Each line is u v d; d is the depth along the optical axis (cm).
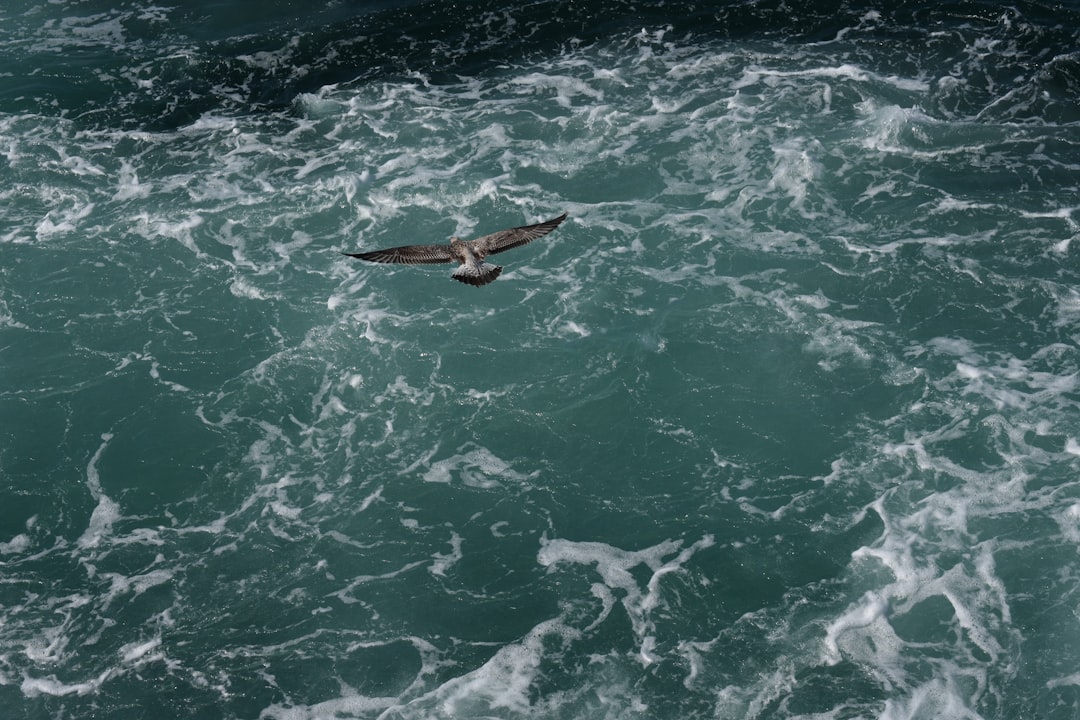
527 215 4716
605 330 4206
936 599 3297
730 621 3312
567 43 5684
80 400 4062
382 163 5025
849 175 4784
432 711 3131
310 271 4534
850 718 3050
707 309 4256
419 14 5922
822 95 5194
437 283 4422
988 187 4688
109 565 3544
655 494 3688
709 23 5700
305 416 3978
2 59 5747
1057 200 4597
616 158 4966
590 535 3581
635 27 5725
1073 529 3431
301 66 5669
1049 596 3275
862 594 3338
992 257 4372
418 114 5306
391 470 3791
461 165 4988
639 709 3108
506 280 4419
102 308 4406
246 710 3164
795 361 4059
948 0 5684
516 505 3678
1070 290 4197
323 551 3562
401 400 4003
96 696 3203
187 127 5319
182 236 4694
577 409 3953
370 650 3297
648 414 3925
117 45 5834
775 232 4559
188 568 3528
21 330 4325
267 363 4147
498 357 4128
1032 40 5425
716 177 4831
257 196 4888
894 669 3152
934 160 4831
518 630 3328
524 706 3133
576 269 4453
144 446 3897
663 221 4638
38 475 3828
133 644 3328
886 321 4175
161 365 4175
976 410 3819
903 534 3472
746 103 5184
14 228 4781
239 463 3831
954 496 3569
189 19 5991
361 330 4250
